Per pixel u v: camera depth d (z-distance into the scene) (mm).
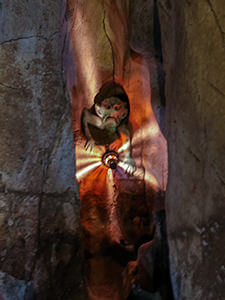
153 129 4578
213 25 1493
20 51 2352
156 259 2750
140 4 3025
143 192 5031
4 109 2207
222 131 1453
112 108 4914
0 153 2146
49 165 2340
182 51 1835
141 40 3125
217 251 1438
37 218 2211
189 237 1760
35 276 2111
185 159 1871
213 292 1422
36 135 2324
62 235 2314
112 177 5480
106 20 4133
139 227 4941
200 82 1631
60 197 2352
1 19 2316
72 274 2318
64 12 2945
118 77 4773
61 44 2707
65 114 2500
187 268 1754
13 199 2135
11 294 1974
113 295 3562
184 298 1753
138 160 5043
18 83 2303
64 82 2598
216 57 1486
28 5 2451
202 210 1625
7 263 2029
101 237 4910
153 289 2619
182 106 1888
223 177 1437
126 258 4672
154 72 3711
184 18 1765
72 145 2477
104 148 5367
